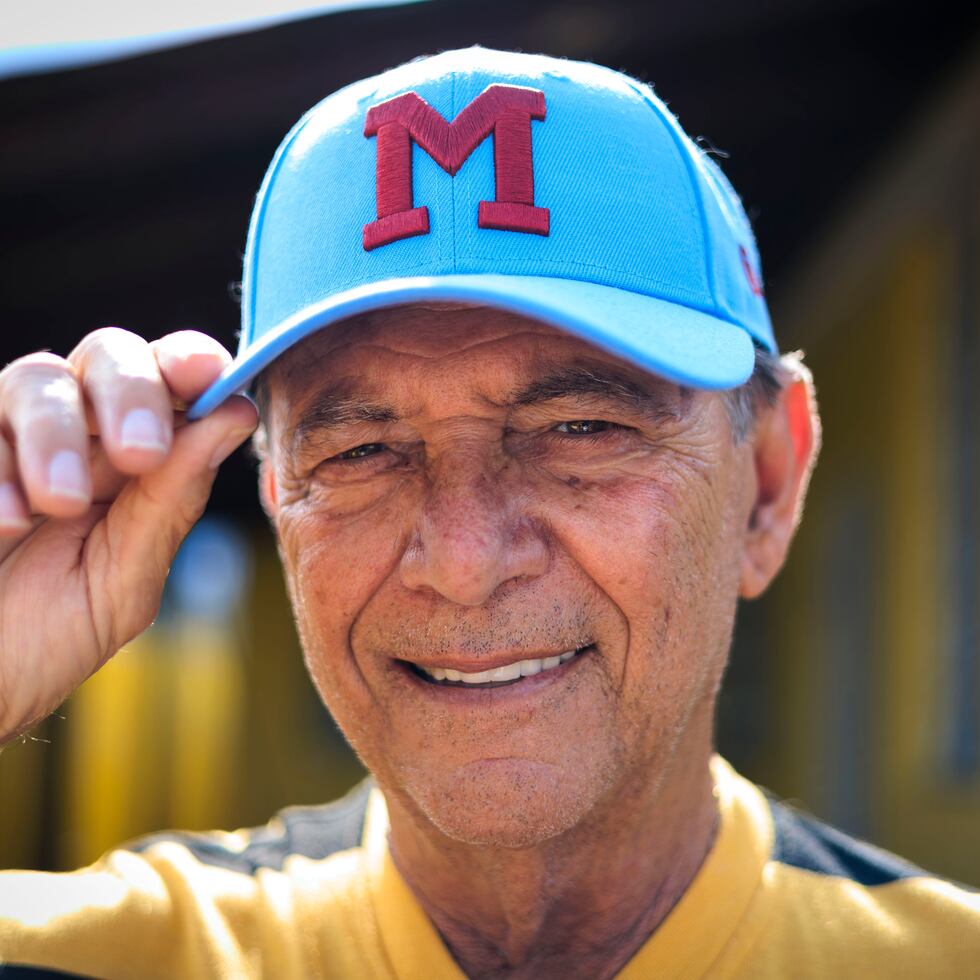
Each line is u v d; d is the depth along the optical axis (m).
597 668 1.40
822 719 6.21
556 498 1.38
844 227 5.65
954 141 4.57
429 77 1.39
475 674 1.40
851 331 6.18
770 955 1.43
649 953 1.43
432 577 1.33
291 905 1.55
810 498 6.86
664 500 1.41
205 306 5.40
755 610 7.59
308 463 1.46
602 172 1.37
